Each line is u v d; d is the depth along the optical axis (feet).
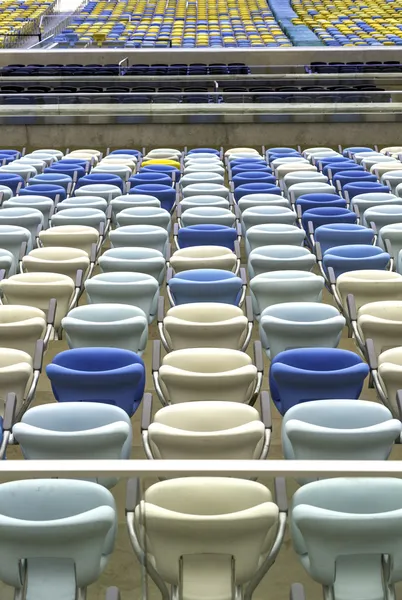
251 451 11.24
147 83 45.09
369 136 44.21
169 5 104.53
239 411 11.71
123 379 13.44
